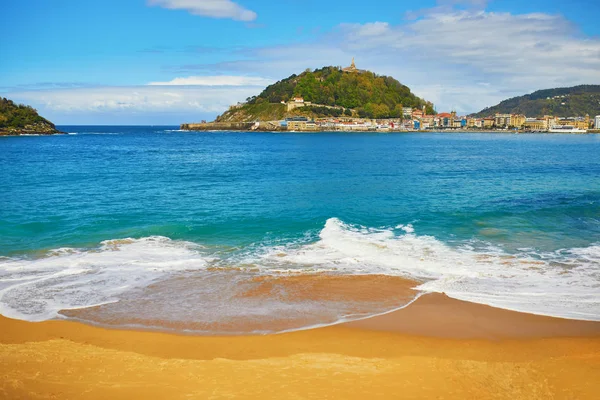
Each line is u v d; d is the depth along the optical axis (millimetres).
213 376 8781
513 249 18406
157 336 10828
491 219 24031
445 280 14820
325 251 17984
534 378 8930
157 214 24625
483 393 8281
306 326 11500
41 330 11047
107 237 19891
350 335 10977
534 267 16141
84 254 17422
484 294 13656
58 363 9289
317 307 12703
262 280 14820
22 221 22453
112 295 13398
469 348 10352
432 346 10430
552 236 20562
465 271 15672
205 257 17266
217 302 13000
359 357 9789
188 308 12562
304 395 8055
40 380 8523
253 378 8695
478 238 20109
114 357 9617
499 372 9164
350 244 18906
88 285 14172
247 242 19375
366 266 16188
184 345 10367
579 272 15625
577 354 10078
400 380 8719
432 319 11930
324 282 14648
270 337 10836
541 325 11594
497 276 15211
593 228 22156
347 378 8750
